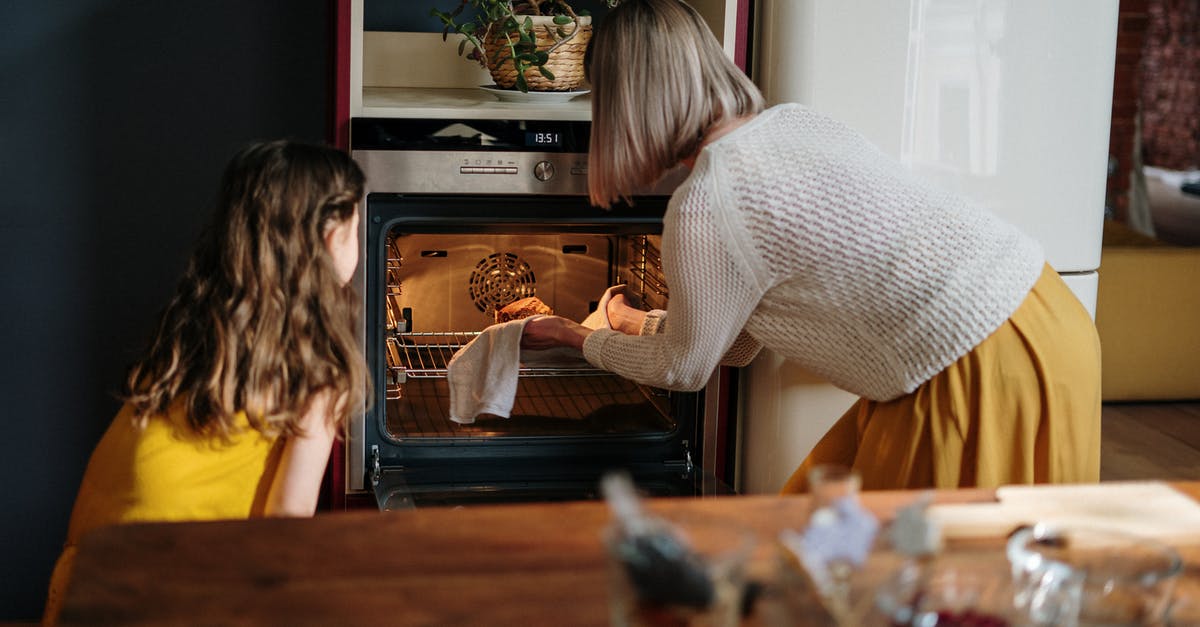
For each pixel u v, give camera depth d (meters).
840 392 2.30
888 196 1.73
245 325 1.62
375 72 2.57
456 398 2.25
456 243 2.40
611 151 1.88
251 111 2.64
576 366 2.40
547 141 2.14
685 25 1.84
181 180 2.64
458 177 2.13
